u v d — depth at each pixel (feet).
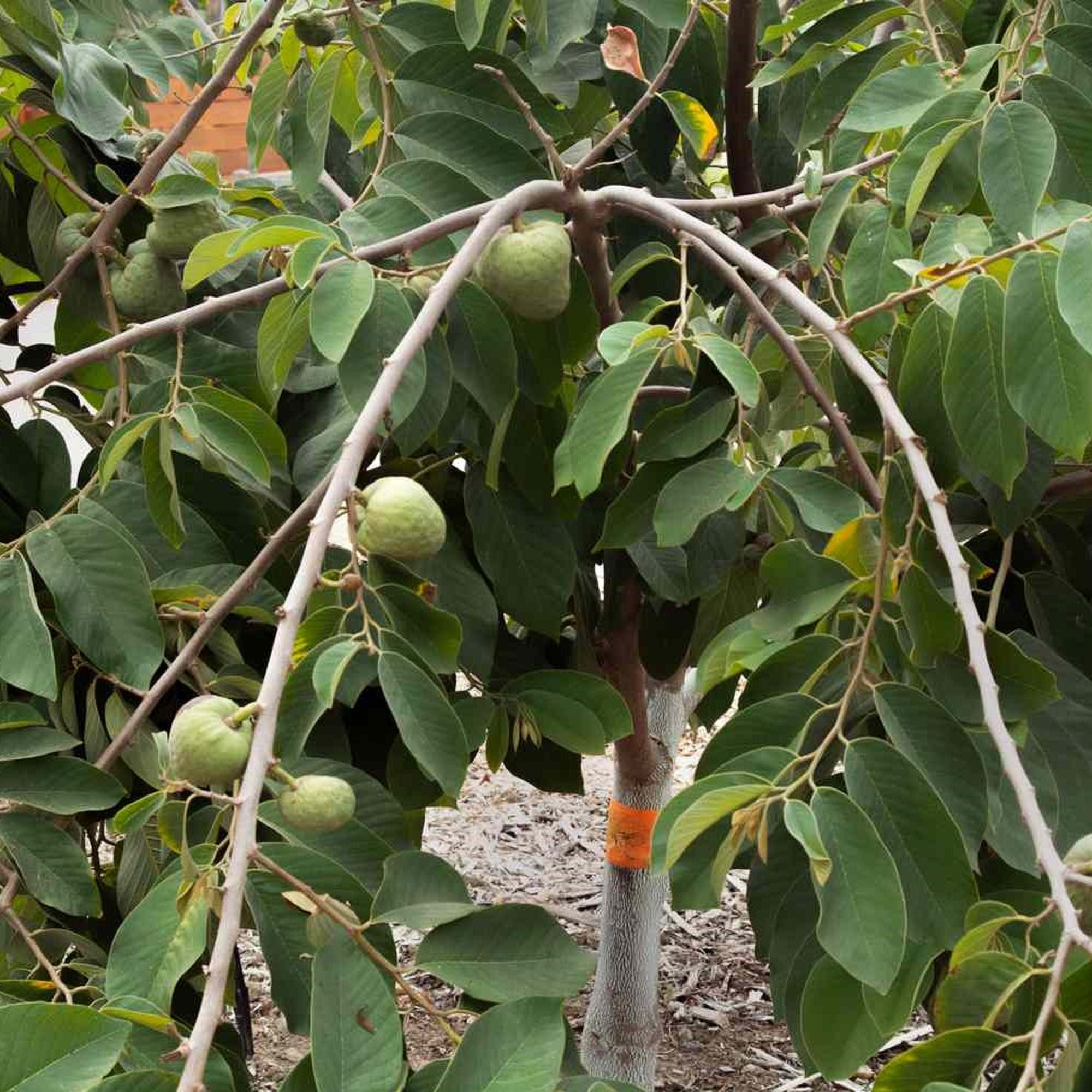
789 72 5.68
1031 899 3.81
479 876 14.80
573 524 6.03
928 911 3.39
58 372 4.68
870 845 3.22
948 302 4.01
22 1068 2.78
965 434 3.85
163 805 3.70
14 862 4.46
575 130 7.52
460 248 4.65
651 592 6.08
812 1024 3.49
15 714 4.45
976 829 3.55
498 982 3.62
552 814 16.44
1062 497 5.18
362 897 3.85
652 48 6.52
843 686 4.19
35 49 5.73
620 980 9.75
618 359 4.19
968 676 3.87
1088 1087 2.69
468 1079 3.07
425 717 3.60
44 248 6.15
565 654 6.75
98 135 5.88
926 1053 2.88
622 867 9.46
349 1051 3.16
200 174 7.19
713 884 3.56
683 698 10.34
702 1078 11.48
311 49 6.80
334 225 4.96
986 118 4.12
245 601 5.30
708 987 12.89
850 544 4.28
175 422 5.15
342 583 3.52
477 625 5.39
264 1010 12.36
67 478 5.44
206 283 6.21
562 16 5.53
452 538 5.58
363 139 7.02
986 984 3.05
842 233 6.15
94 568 4.60
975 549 5.45
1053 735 4.22
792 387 6.12
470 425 5.50
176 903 3.37
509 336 4.68
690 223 4.56
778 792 3.43
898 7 5.62
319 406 5.93
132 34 7.32
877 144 6.18
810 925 3.96
